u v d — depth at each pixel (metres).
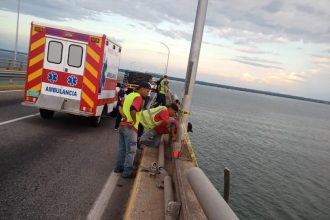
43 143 8.85
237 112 131.38
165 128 8.11
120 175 7.17
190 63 6.85
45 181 6.23
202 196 2.53
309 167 46.12
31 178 6.27
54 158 7.71
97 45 11.00
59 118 13.05
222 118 93.19
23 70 34.34
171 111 8.08
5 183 5.84
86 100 11.16
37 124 11.18
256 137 66.25
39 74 11.14
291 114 198.50
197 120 75.25
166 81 18.02
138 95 6.96
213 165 35.59
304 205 29.20
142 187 5.86
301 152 58.53
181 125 6.85
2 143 8.22
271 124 106.62
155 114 7.92
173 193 5.27
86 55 11.02
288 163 45.84
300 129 109.25
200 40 6.80
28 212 4.93
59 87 11.18
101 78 11.24
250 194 29.00
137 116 6.97
